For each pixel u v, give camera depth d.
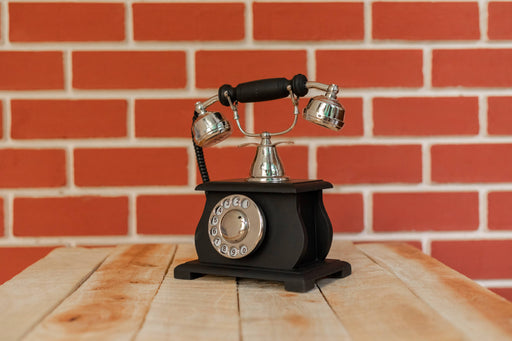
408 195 1.23
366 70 1.22
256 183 0.83
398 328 0.59
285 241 0.80
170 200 1.23
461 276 0.85
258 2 1.21
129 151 1.22
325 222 0.86
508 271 1.23
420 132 1.22
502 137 1.22
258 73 1.22
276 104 1.21
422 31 1.22
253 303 0.71
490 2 1.21
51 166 1.21
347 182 1.23
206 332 0.59
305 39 1.21
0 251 1.22
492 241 1.23
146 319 0.63
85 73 1.21
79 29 1.21
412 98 1.22
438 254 1.23
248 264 0.83
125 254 1.06
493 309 0.66
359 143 1.22
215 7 1.21
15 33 1.20
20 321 0.62
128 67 1.21
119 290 0.78
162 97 1.22
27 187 1.21
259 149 0.88
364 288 0.78
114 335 0.58
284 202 0.81
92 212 1.22
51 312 0.67
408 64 1.22
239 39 1.22
